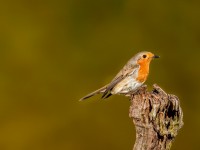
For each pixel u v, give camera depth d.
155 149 8.40
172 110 8.48
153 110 8.38
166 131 8.41
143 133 8.44
